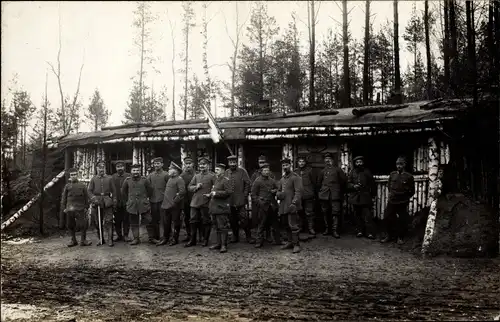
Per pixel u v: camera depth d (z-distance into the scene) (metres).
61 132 24.41
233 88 21.88
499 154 8.33
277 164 11.17
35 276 7.10
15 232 11.88
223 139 10.97
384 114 10.12
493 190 8.34
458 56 9.24
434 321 4.54
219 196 8.50
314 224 9.91
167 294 5.88
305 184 9.62
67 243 10.21
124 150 13.09
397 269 6.81
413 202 9.59
